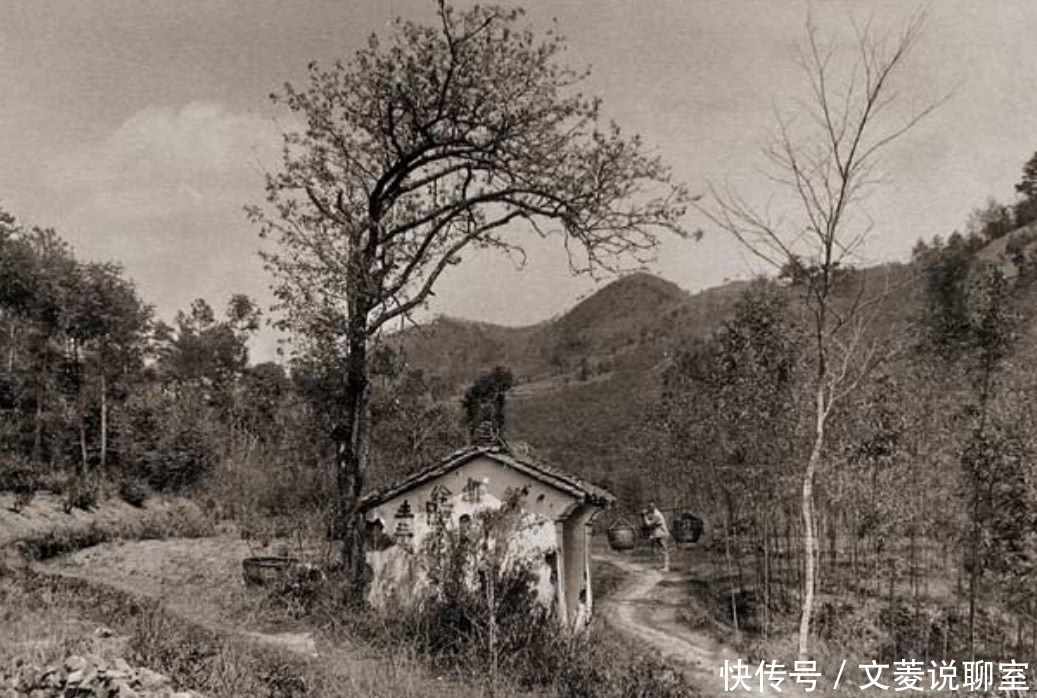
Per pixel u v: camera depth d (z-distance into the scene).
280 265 23.86
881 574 27.53
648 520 36.97
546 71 25.03
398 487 21.19
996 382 28.22
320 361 24.09
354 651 17.64
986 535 23.48
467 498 20.94
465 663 16.91
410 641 18.03
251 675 14.12
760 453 25.20
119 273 52.53
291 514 31.61
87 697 12.01
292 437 40.06
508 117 25.25
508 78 24.81
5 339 47.47
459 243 25.58
